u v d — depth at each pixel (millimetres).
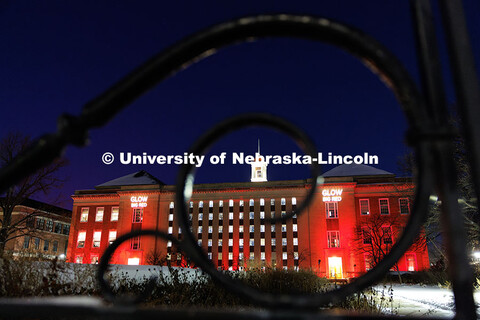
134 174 69125
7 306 709
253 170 78750
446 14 1003
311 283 9727
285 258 55875
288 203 59250
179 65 743
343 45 738
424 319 973
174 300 5457
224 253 58375
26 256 4656
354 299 6004
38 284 4406
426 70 972
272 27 724
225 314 639
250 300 696
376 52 705
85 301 772
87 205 64562
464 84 935
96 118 702
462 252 788
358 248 52656
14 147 22438
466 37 971
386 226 51188
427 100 959
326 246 54688
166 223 60625
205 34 726
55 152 676
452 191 768
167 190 62438
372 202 55594
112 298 891
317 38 743
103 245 61375
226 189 61938
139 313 661
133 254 57438
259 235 58250
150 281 872
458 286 838
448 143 735
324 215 56344
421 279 24469
